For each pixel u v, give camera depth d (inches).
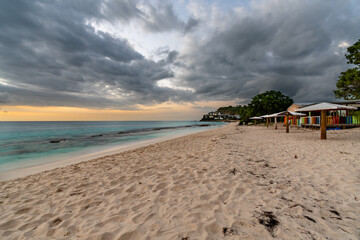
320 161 188.1
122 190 137.6
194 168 182.9
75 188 150.9
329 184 127.3
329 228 78.6
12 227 95.2
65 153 409.7
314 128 637.9
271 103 1433.3
